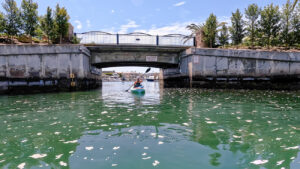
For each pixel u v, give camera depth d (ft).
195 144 11.33
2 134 13.58
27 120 17.99
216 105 26.81
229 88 62.03
